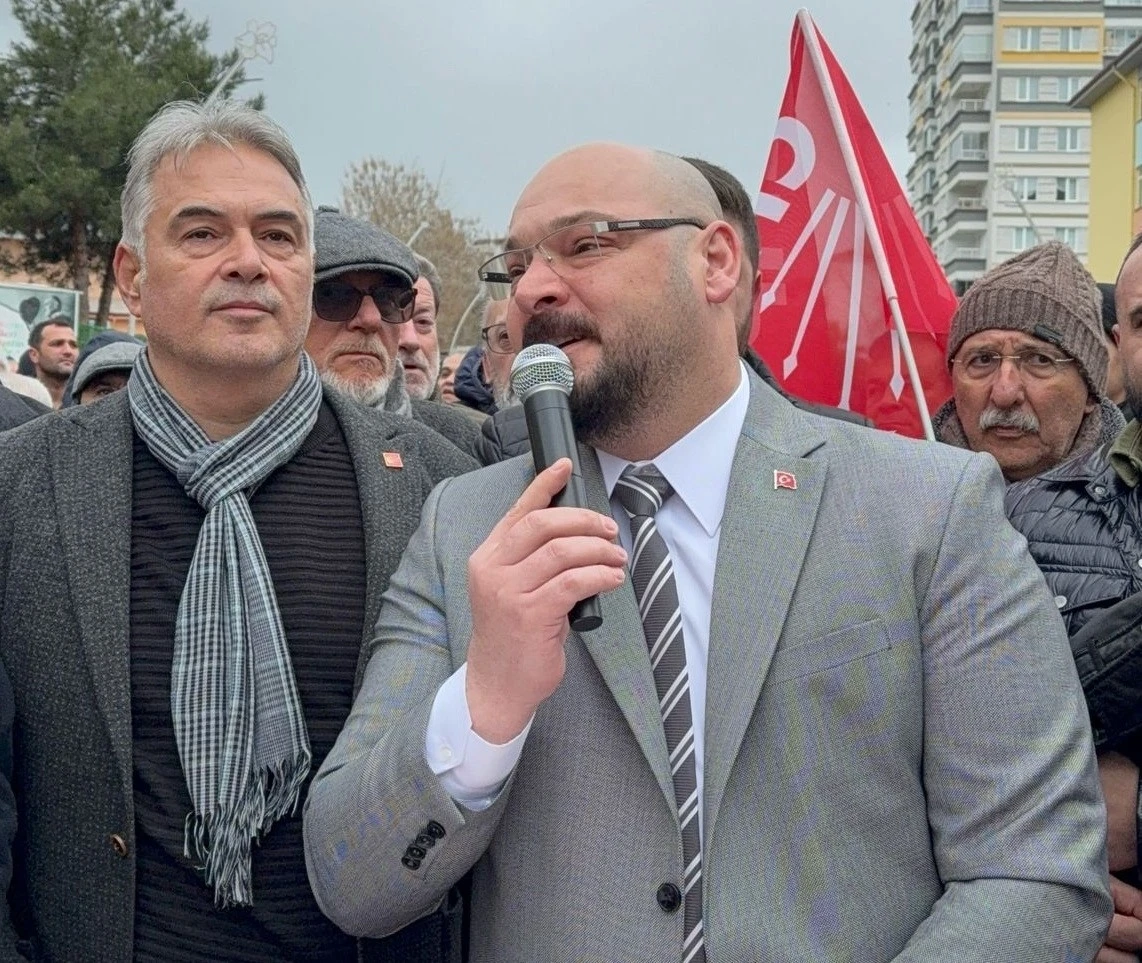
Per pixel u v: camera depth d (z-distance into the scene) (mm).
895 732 1659
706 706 1683
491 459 3402
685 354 1824
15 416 4543
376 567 2230
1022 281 3059
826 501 1776
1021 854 1576
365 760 1708
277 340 2246
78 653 2092
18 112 29531
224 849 2006
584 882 1665
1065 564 2326
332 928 2098
